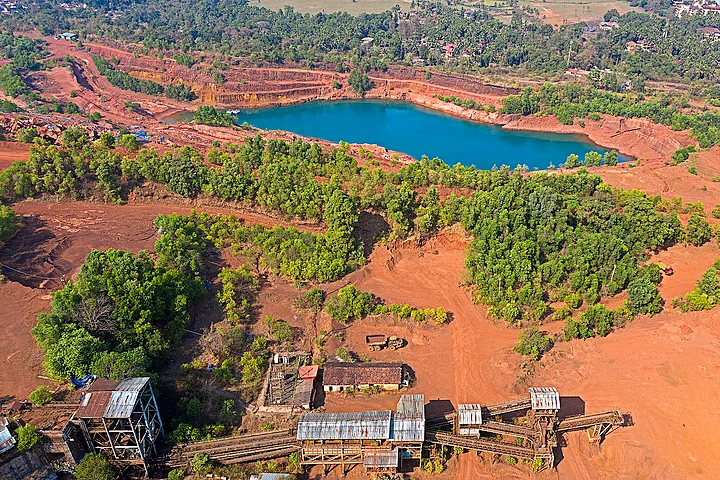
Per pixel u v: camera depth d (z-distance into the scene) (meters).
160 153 158.75
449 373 90.00
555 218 121.19
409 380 87.94
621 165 182.25
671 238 126.75
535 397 73.25
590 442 77.75
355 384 85.12
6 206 125.38
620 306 103.81
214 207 135.62
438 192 135.38
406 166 153.75
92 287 86.06
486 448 73.88
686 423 80.88
